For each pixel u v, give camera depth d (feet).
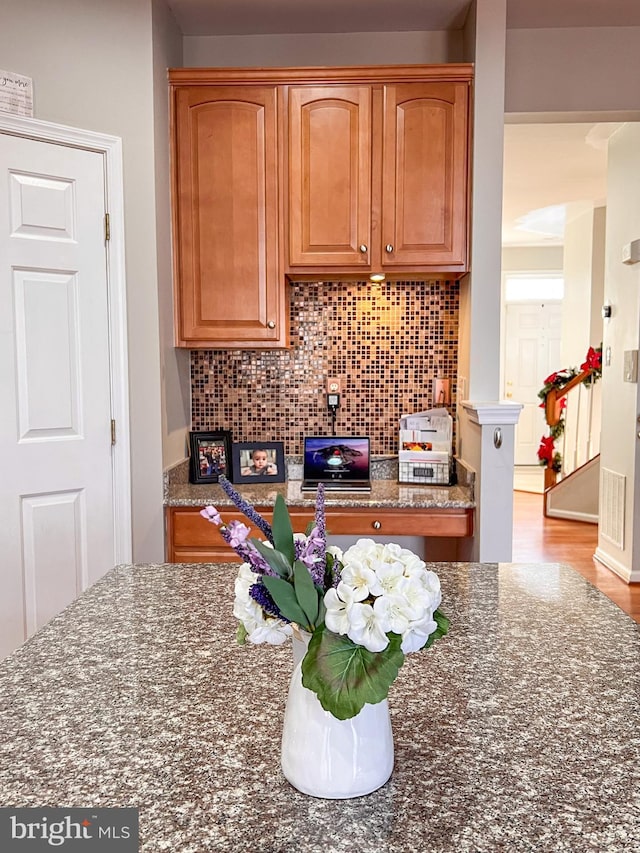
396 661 2.39
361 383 10.15
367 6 8.96
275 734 2.96
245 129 8.81
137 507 8.53
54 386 7.97
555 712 3.15
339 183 8.81
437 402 10.07
